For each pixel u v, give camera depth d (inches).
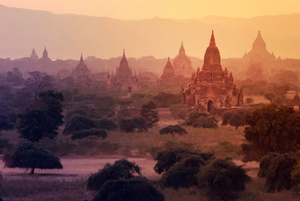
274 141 1908.2
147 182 1374.3
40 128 2556.6
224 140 2810.0
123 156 2263.8
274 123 1903.3
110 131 3309.5
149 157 2245.3
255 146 1993.1
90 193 1462.8
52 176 1758.1
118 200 1301.7
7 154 1798.7
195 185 1514.5
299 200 1338.6
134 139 2824.8
